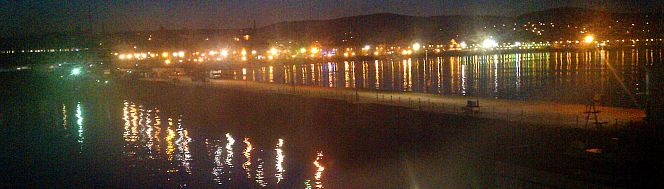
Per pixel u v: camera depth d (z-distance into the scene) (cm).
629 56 16325
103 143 4750
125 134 5184
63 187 3309
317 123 4672
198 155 4022
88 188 3266
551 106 4119
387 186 2869
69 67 12838
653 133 2605
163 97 7881
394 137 3844
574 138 2709
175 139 4744
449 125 3500
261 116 5375
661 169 2100
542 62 16238
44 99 9019
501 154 2655
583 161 2284
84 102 8294
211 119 5678
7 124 6231
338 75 14525
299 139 4294
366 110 4356
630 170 2109
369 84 11500
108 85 10275
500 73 12912
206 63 15612
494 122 3278
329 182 3042
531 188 2356
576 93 8069
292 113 5044
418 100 4772
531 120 3353
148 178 3438
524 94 8244
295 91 6341
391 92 5888
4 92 10256
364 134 4119
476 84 10500
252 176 3325
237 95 6588
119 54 15288
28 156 4284
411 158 3434
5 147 4719
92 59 14338
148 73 12231
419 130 3656
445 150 3200
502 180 2522
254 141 4378
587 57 17300
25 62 13875
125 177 3497
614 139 2559
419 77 12775
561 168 2252
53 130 5672
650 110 2839
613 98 5994
